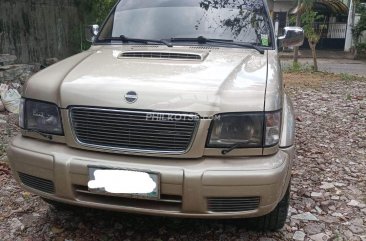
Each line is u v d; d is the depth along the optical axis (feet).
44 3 32.27
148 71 9.50
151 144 8.65
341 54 82.94
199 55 10.64
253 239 10.39
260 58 11.11
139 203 8.91
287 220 11.34
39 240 10.17
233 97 8.66
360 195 13.12
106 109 8.71
